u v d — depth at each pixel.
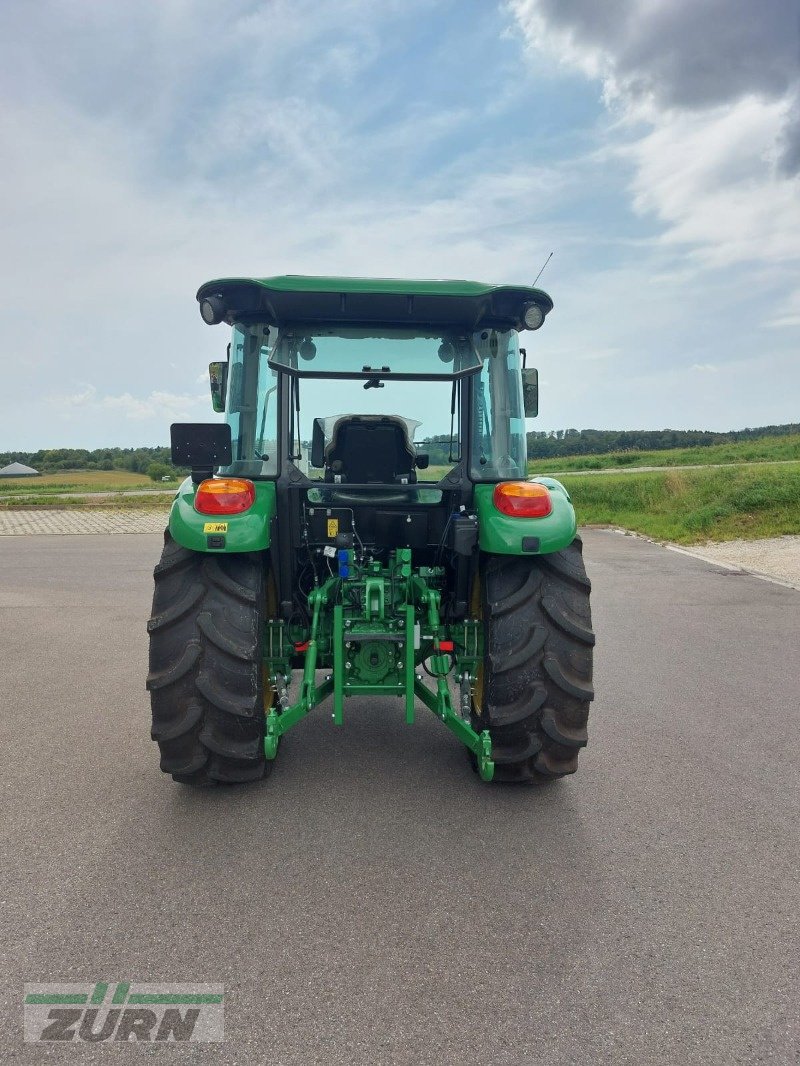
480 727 3.15
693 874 2.62
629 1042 1.85
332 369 3.30
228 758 3.04
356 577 3.32
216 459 2.97
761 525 13.44
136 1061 1.79
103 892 2.48
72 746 3.83
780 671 5.24
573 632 3.06
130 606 7.66
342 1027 1.89
